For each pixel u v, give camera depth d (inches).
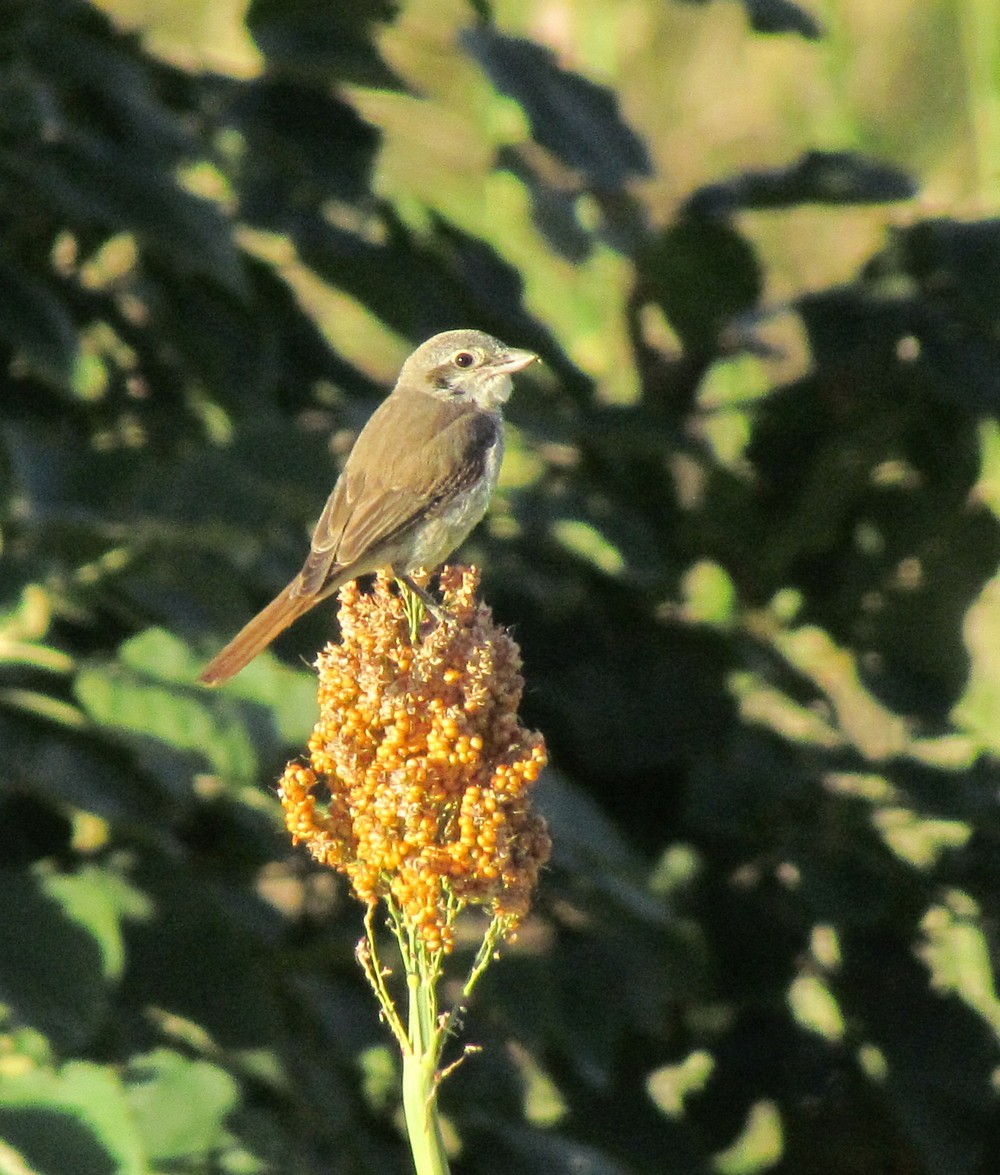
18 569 340.8
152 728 332.8
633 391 557.3
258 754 335.0
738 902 462.3
